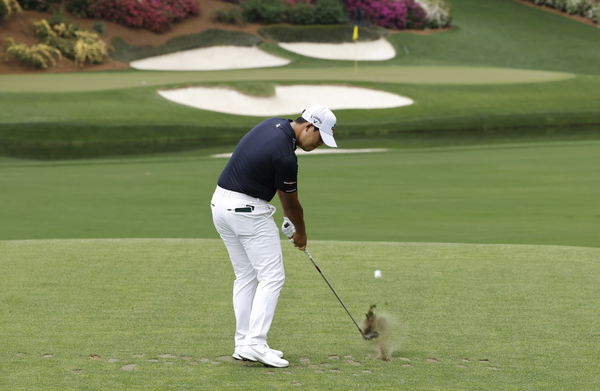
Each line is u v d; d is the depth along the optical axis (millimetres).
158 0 176875
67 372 16578
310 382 16047
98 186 56125
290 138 17547
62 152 83938
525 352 18172
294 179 17547
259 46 173375
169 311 21953
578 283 25438
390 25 197500
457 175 60406
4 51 149875
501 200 48781
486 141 93250
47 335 19469
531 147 80688
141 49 165000
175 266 28125
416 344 18922
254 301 17734
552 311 21938
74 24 165375
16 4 158750
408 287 24906
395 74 137500
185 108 107750
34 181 58781
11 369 16750
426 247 32188
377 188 54000
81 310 21938
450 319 21125
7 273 26828
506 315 21484
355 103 114625
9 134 91125
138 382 15945
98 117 99125
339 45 180750
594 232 38344
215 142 94250
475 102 116438
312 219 42594
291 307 22516
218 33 175500
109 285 25078
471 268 27828
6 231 39625
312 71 143500
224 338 19422
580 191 52250
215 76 133875
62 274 26719
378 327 18500
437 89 121500
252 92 114625
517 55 186500
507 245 32719
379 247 32125
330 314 21766
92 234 38875
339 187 54531
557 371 16781
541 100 119625
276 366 17109
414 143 91312
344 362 17531
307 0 196125
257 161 17375
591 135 98875
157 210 46344
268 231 17875
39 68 148750
